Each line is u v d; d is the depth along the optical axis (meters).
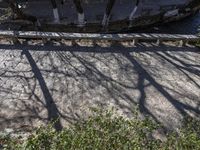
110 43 11.95
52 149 4.90
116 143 5.00
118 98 9.63
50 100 9.50
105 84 10.12
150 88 10.04
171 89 10.04
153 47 11.88
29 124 8.77
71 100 9.52
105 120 5.39
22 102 9.43
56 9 15.56
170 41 12.24
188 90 10.05
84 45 11.78
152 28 16.88
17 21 15.86
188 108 9.41
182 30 16.84
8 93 9.73
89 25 15.87
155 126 5.87
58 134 5.12
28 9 17.02
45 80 10.21
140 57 11.34
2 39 11.96
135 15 16.48
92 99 9.57
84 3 17.34
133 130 5.32
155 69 10.81
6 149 5.21
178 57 11.46
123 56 11.34
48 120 8.90
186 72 10.77
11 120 8.87
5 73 10.45
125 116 8.96
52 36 11.81
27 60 11.02
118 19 16.23
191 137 5.30
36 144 4.95
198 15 17.94
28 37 11.91
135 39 11.91
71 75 10.41
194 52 11.80
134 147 4.92
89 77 10.36
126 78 10.38
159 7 17.39
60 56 11.23
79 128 5.29
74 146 4.90
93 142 4.97
